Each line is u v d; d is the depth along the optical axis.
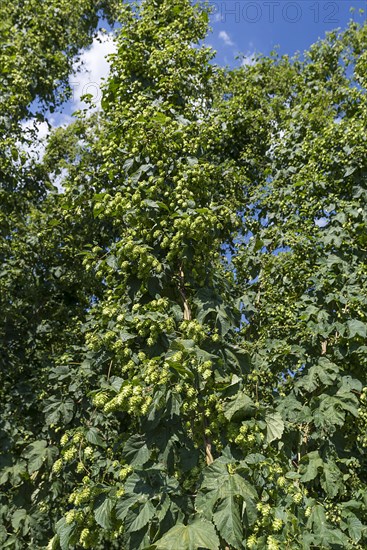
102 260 4.22
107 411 3.27
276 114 9.80
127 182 4.35
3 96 8.59
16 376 8.20
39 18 10.51
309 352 5.57
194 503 3.31
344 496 5.34
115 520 3.27
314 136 7.72
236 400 3.46
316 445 5.57
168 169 4.35
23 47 9.59
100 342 3.77
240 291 6.46
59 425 6.02
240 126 9.05
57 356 7.31
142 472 3.27
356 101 8.79
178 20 6.27
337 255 6.05
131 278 3.99
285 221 7.20
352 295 5.52
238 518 2.92
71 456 3.64
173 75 5.48
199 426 3.53
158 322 3.55
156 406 3.18
